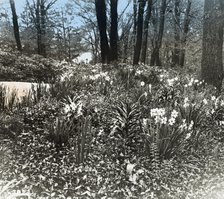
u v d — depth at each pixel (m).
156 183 5.32
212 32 11.82
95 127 6.85
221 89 12.08
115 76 11.05
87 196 4.98
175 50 28.00
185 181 5.45
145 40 29.14
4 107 7.60
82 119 6.49
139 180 5.31
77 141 5.82
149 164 5.68
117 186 5.21
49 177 5.29
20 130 6.56
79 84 9.20
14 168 5.44
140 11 25.08
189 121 7.06
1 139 6.28
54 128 6.25
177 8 28.00
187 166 5.77
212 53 11.86
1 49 23.34
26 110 7.30
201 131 7.07
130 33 38.41
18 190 4.70
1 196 4.54
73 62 23.58
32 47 41.69
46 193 4.94
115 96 8.27
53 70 21.05
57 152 5.97
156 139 5.81
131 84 9.95
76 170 5.41
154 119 6.43
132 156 5.94
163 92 8.70
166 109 6.75
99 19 21.89
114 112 6.98
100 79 9.89
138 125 6.59
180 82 10.62
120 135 6.56
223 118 8.18
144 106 7.38
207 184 5.48
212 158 6.24
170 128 6.05
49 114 7.12
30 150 5.98
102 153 6.00
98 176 5.35
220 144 6.92
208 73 11.91
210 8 11.79
